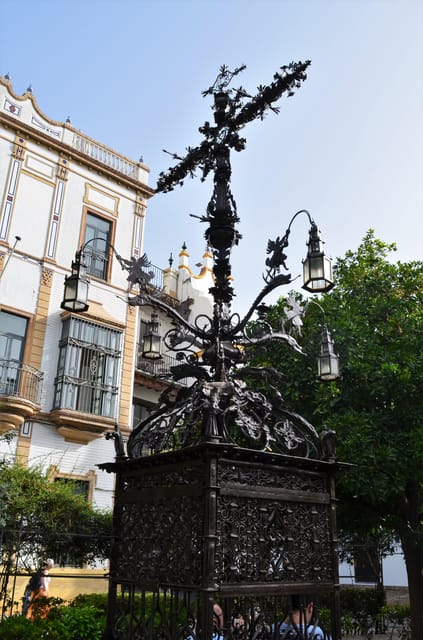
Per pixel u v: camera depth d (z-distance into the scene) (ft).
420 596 29.50
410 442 26.86
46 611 26.48
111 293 54.85
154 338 20.24
